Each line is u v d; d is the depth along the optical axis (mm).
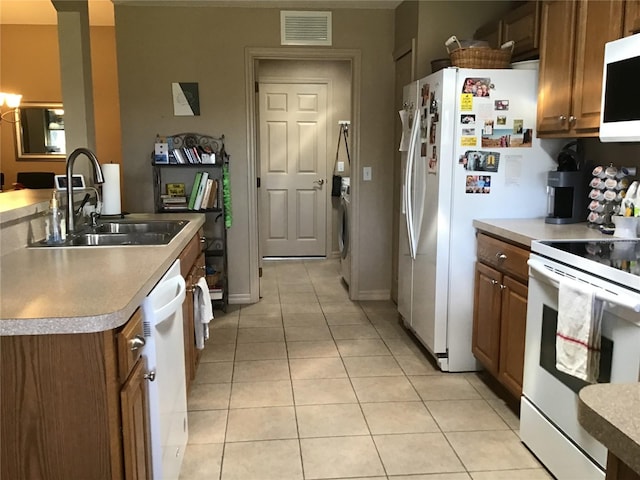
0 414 1367
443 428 2609
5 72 6840
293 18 4410
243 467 2297
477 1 3861
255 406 2840
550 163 3094
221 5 4359
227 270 4660
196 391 3014
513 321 2664
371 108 4574
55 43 6840
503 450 2422
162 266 1948
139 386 1579
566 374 2109
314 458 2361
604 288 1870
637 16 2211
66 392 1372
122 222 3115
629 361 1773
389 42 4504
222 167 4410
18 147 6988
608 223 2713
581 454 2008
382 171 4652
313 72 6266
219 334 3945
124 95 4422
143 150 4488
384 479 2209
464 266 3156
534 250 2367
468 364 3260
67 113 3676
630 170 2676
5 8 6102
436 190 3129
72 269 1863
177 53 4395
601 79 2449
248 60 4438
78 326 1329
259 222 5039
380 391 3010
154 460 1743
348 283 5031
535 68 3045
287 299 4848
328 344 3734
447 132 3039
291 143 6398
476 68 3049
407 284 3801
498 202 3109
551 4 2855
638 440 696
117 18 4332
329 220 6559
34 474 1398
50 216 2404
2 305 1429
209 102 4465
